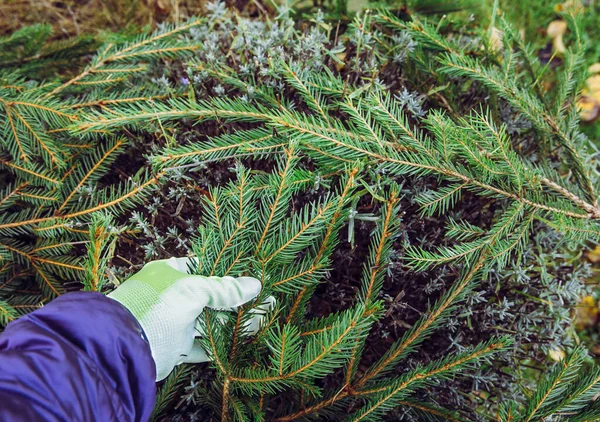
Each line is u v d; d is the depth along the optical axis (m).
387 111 0.65
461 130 0.63
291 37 0.83
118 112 0.67
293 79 0.67
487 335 0.74
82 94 0.90
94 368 0.43
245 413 0.61
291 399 0.66
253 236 0.64
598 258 1.08
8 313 0.68
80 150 0.77
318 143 0.63
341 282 0.74
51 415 0.40
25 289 0.78
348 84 0.74
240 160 0.71
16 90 0.79
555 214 0.64
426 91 0.79
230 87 0.78
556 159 0.83
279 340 0.52
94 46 0.92
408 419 0.69
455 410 0.73
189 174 0.73
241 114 0.67
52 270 0.74
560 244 0.77
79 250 0.77
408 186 0.72
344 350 0.59
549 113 0.76
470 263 0.64
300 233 0.58
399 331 0.75
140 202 0.71
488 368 0.78
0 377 0.40
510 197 0.66
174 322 0.51
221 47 0.83
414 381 0.57
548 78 1.20
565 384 0.58
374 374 0.63
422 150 0.65
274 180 0.58
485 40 0.81
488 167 0.63
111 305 0.46
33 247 0.74
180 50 0.81
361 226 0.70
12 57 0.89
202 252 0.56
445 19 0.92
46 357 0.41
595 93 1.21
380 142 0.64
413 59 0.78
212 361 0.57
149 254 0.69
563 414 0.61
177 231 0.73
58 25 1.21
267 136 0.67
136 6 1.18
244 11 1.11
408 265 0.65
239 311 0.57
